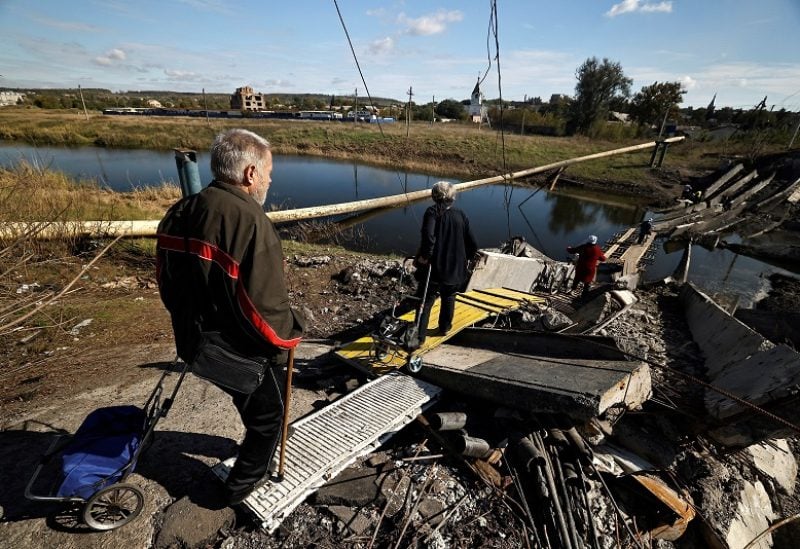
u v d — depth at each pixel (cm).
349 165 2912
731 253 1470
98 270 614
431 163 3092
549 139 3938
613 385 272
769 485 348
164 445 277
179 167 460
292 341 191
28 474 246
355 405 318
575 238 1562
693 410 360
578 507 261
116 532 215
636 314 669
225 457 271
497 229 1589
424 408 328
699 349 545
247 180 185
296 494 234
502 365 350
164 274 178
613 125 4422
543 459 275
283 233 1245
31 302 400
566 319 541
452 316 414
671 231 1617
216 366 179
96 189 1084
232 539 221
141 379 359
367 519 237
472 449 278
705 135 4012
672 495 283
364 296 639
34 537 208
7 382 343
